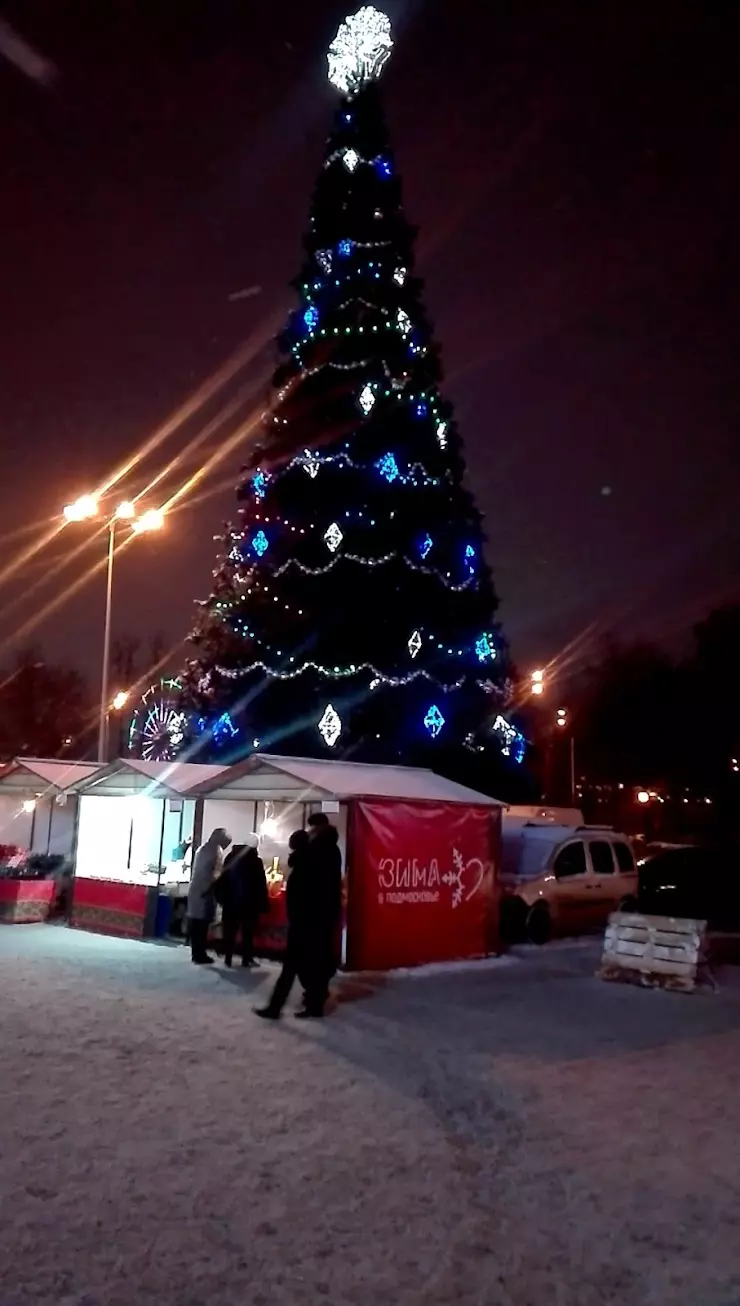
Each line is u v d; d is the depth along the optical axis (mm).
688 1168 6707
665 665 51406
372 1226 5637
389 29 26688
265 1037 10047
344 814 14867
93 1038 9656
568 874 19016
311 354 25203
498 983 13883
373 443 24312
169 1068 8719
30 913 19219
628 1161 6816
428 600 24375
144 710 27797
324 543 23781
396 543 23953
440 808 15711
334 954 11406
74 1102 7648
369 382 24328
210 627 25922
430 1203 5984
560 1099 8234
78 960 14461
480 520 26203
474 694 25203
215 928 16016
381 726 23766
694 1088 8664
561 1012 11938
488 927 16312
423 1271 5125
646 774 52344
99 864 20031
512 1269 5191
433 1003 12258
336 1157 6684
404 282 25984
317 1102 7895
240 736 24891
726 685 47875
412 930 15109
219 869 14953
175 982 12945
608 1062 9531
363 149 26516
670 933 13844
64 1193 5910
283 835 17828
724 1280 5156
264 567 24453
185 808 19578
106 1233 5402
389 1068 9023
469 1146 7016
